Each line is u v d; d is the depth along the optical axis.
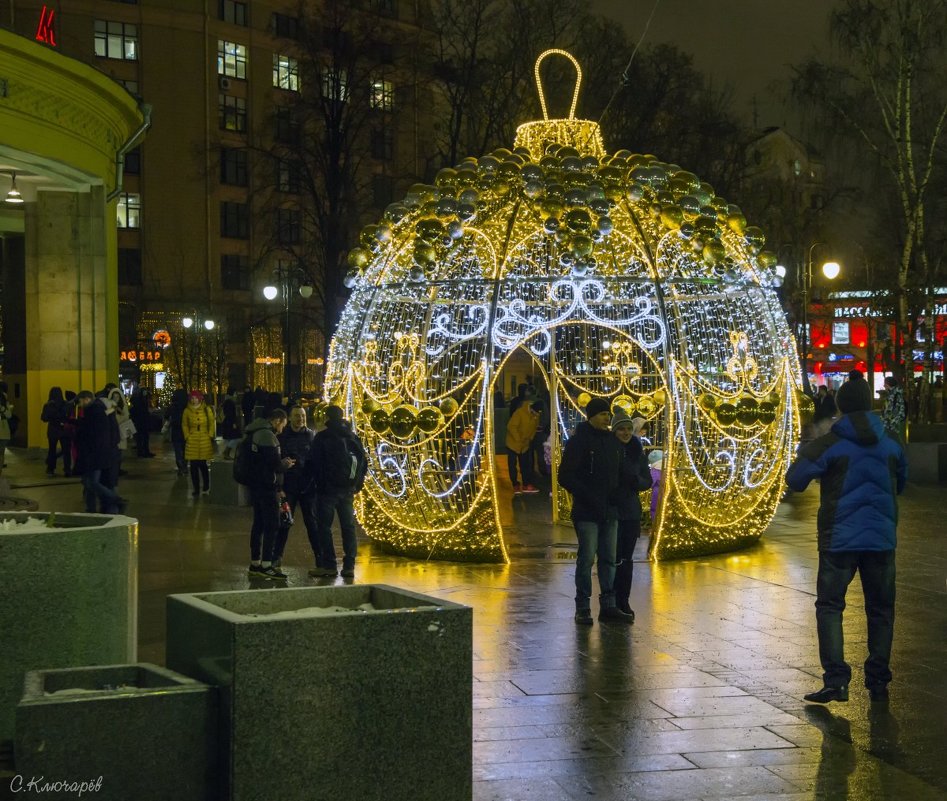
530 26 29.38
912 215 28.27
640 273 11.95
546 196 11.18
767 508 12.24
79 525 5.37
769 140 43.53
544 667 6.98
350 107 30.36
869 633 6.33
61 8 53.53
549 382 15.54
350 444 10.63
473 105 29.58
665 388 11.37
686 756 5.33
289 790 3.68
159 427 42.56
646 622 8.33
